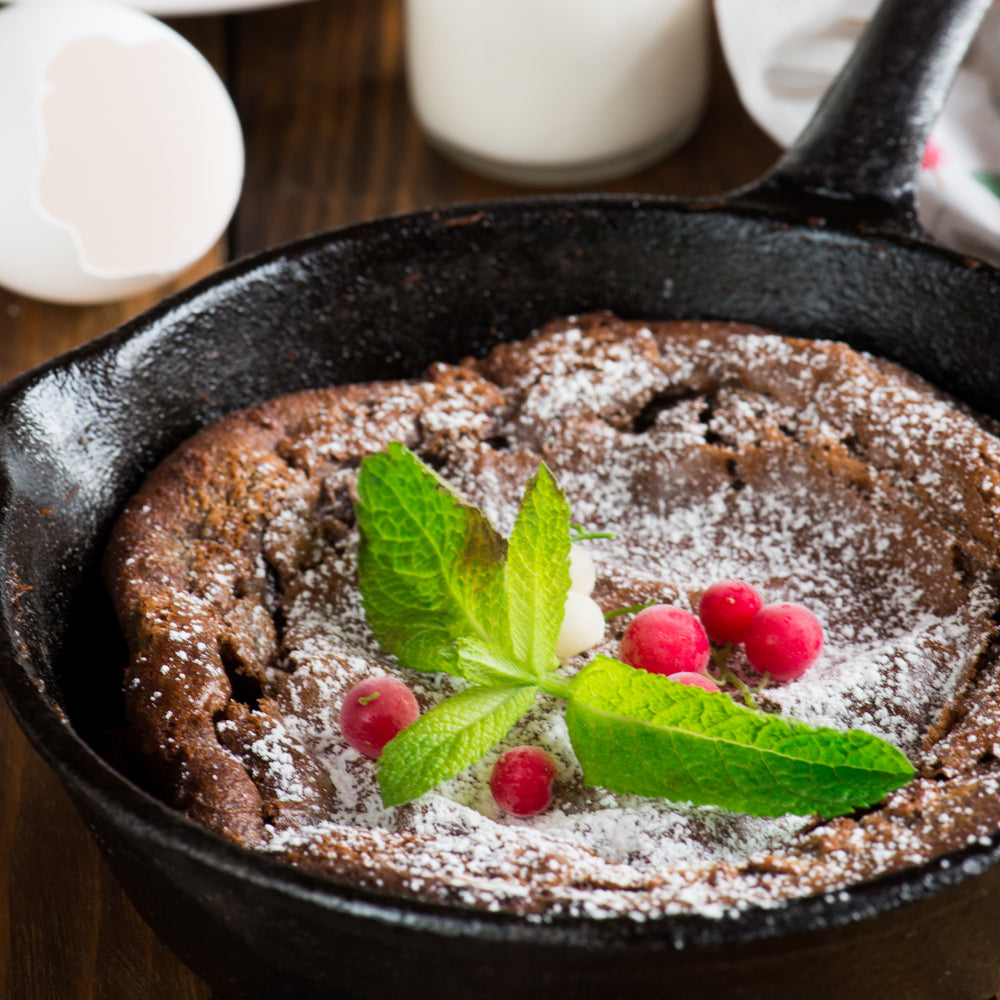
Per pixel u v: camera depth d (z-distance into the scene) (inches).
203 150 21.4
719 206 19.4
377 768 17.2
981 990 16.4
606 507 18.9
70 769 15.9
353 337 19.5
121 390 18.4
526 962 15.4
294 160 22.9
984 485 18.2
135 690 17.4
